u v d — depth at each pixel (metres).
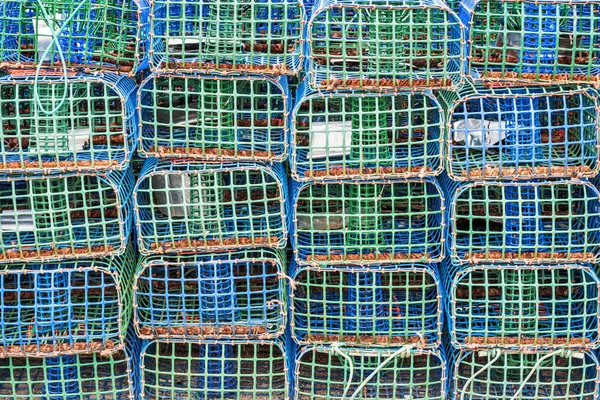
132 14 2.04
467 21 1.88
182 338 1.99
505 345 2.00
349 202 2.04
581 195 2.16
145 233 2.08
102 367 2.26
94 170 1.86
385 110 2.03
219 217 1.95
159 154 1.92
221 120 2.03
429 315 2.04
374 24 1.81
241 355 2.28
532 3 1.84
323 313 2.11
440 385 2.20
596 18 1.85
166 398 2.12
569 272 1.96
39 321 2.04
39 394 2.08
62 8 1.95
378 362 2.09
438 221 2.11
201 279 1.93
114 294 2.23
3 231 1.90
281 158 1.92
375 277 2.06
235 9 1.84
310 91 1.95
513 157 2.05
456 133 2.10
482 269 2.07
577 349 1.99
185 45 2.06
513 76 1.90
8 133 2.10
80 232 2.06
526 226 2.08
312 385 2.08
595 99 1.88
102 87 2.13
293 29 2.17
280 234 2.02
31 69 1.91
